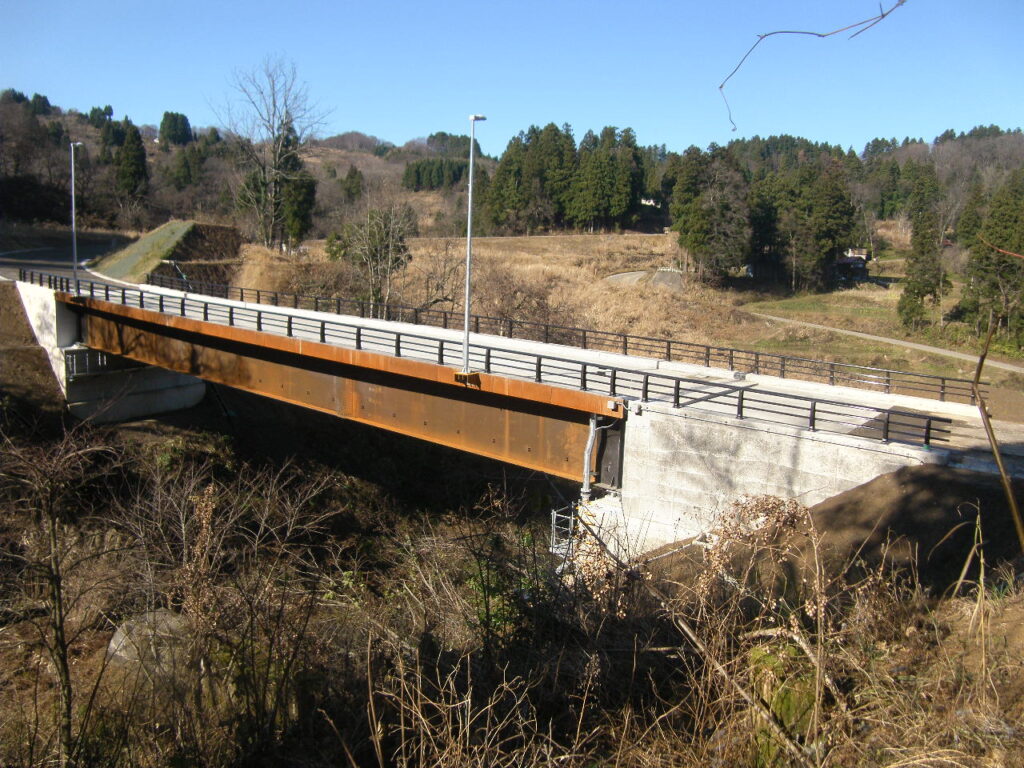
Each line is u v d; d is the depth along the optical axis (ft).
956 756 14.74
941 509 42.65
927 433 48.65
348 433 114.11
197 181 360.48
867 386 128.67
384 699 20.59
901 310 180.65
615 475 59.93
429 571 32.04
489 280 178.09
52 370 107.14
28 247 225.56
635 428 58.59
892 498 45.42
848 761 15.72
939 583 32.86
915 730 15.76
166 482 77.41
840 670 18.45
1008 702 16.74
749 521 23.45
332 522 88.43
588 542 27.71
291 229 214.69
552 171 335.47
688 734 17.71
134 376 109.40
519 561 26.86
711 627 19.48
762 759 16.15
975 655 18.98
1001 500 41.83
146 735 20.63
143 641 24.80
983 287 123.95
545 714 20.22
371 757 19.44
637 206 344.28
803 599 23.73
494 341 95.04
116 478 84.58
